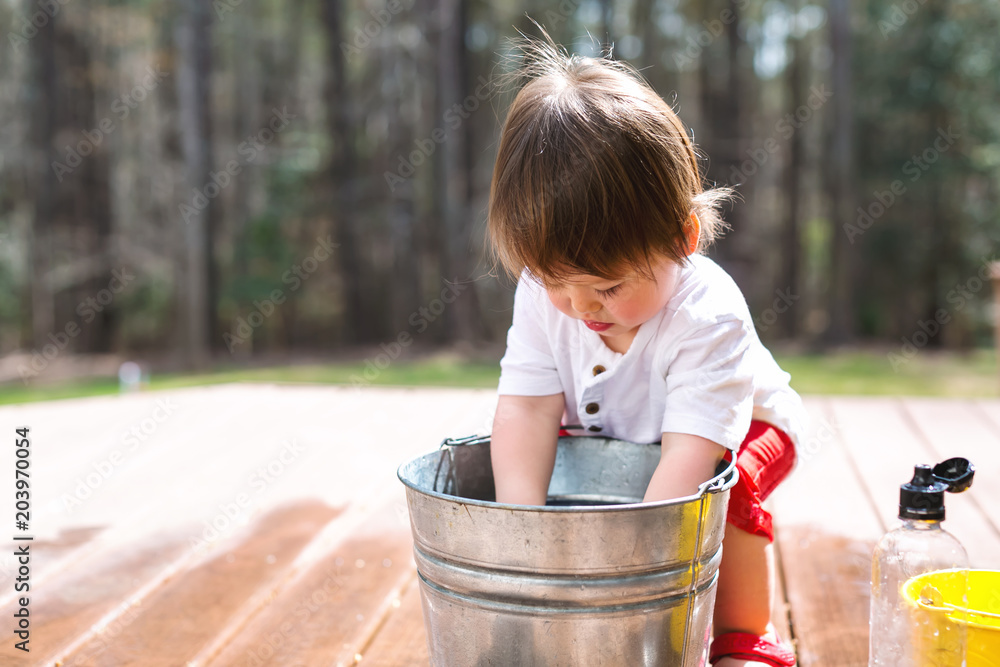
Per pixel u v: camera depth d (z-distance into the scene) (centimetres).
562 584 98
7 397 800
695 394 117
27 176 1206
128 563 186
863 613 157
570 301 112
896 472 248
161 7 1259
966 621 101
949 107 1235
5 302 1339
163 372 1001
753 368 120
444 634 107
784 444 133
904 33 1255
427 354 1118
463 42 1243
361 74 1440
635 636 101
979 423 309
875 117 1273
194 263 1030
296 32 1505
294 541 200
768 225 1581
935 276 1342
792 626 152
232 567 184
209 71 1132
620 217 103
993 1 1220
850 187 1111
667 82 1321
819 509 218
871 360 999
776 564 183
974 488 227
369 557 190
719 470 122
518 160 107
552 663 100
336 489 241
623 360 125
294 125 1442
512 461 131
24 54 1191
